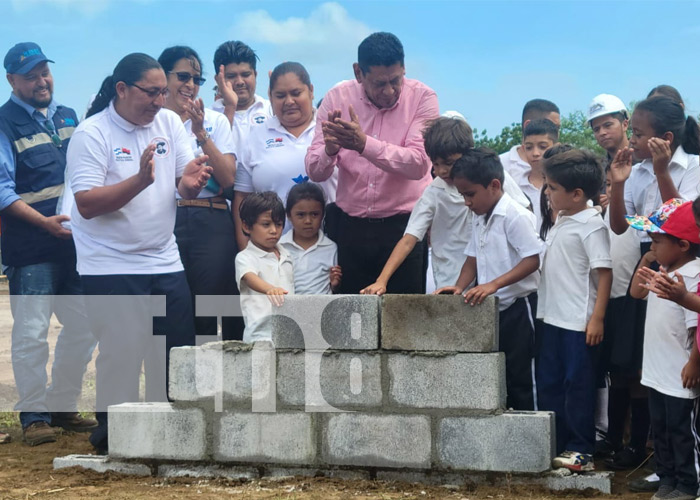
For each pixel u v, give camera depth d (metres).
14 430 7.96
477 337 5.52
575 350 5.70
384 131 6.84
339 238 6.94
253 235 6.44
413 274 6.82
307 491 5.44
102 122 6.47
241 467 5.89
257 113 8.36
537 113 8.43
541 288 5.92
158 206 6.53
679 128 5.93
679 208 5.10
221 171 6.96
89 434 7.76
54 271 7.57
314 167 6.71
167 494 5.42
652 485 5.51
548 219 6.43
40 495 5.46
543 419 5.41
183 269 6.78
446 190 6.34
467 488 5.46
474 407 5.53
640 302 5.98
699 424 5.16
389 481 5.64
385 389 5.68
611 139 6.89
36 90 7.57
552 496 5.29
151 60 6.43
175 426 5.96
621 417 6.42
